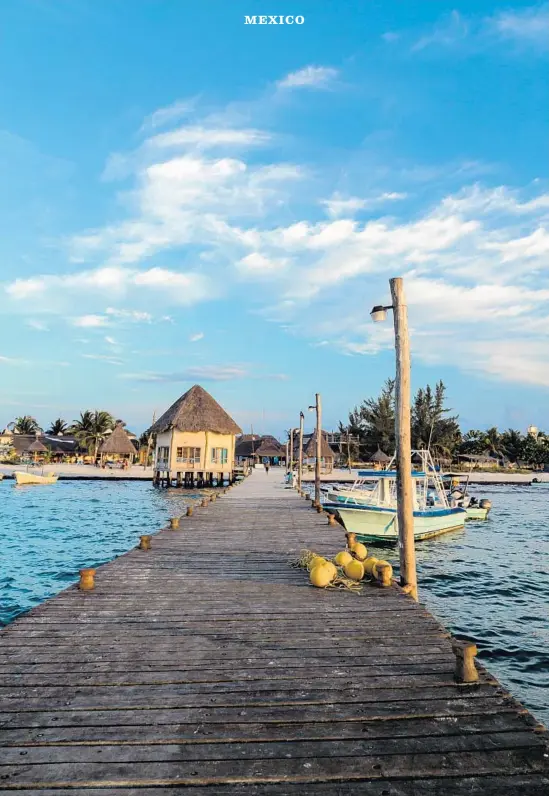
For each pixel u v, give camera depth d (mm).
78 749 3623
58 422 103812
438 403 83875
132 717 4059
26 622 6344
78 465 79875
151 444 85688
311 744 3701
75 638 5801
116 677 4789
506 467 89688
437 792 3215
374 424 84438
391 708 4215
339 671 4945
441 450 84812
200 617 6586
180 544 11891
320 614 6742
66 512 31031
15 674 4852
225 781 3293
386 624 6355
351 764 3473
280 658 5266
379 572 8172
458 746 3678
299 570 9258
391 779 3330
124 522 26812
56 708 4191
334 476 58312
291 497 24984
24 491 45750
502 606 12695
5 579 14523
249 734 3822
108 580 8477
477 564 17656
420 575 15938
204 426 47250
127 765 3449
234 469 53375
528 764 3482
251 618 6566
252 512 18500
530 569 16891
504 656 9453
